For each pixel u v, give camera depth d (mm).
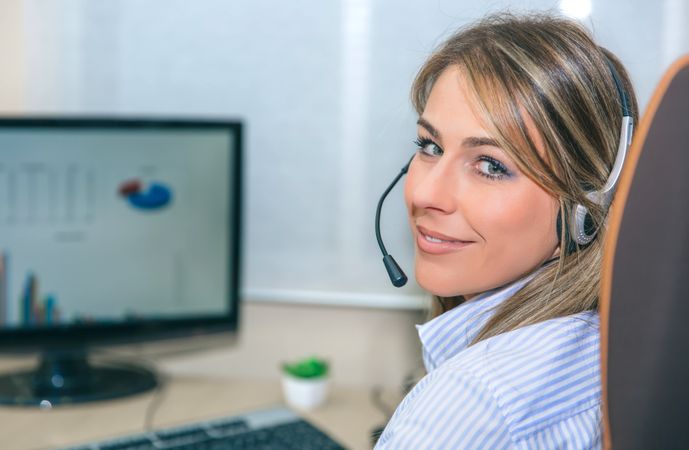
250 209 1563
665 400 505
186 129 1454
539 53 654
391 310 1559
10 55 1565
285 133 1534
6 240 1421
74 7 1550
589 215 664
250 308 1606
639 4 1337
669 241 490
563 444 614
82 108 1571
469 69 660
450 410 596
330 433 1319
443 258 687
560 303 683
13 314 1437
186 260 1495
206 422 1265
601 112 665
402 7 1462
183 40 1539
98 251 1459
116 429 1315
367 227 1529
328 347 1589
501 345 636
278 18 1509
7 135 1398
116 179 1449
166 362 1640
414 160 737
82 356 1525
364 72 1492
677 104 486
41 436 1280
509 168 648
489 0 1002
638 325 499
